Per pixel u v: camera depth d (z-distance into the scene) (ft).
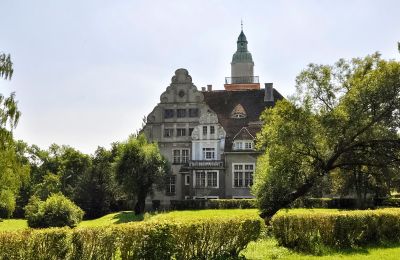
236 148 201.87
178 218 57.98
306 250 71.00
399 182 154.40
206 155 207.51
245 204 175.01
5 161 129.59
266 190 111.75
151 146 193.57
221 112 221.87
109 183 229.66
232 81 294.87
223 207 176.65
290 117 107.24
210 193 199.82
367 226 78.54
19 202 259.19
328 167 110.32
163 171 191.93
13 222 219.20
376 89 102.78
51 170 309.63
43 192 260.62
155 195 211.61
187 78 215.31
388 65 103.96
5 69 126.52
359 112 104.01
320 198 169.78
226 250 61.57
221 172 200.75
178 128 213.66
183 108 214.07
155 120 215.72
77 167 283.18
